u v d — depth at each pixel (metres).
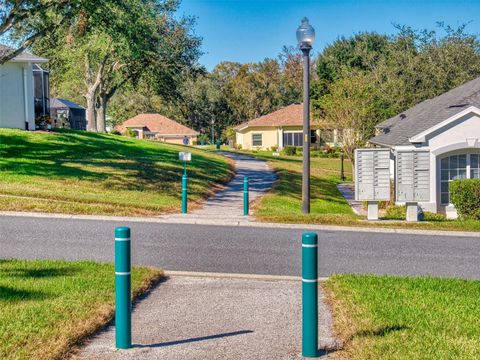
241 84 89.75
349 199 27.48
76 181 21.50
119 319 6.38
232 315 7.68
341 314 7.43
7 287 8.26
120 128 73.06
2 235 12.84
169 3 45.31
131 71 47.16
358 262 11.13
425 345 6.30
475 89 24.89
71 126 54.88
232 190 25.44
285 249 12.19
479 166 22.38
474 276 10.13
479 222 16.25
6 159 24.66
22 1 23.75
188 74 48.97
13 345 6.14
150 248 12.01
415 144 22.30
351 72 46.50
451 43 45.16
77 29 30.12
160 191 21.98
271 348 6.46
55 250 11.46
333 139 58.62
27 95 33.59
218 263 10.80
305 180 17.39
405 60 45.34
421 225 15.58
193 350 6.38
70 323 6.86
